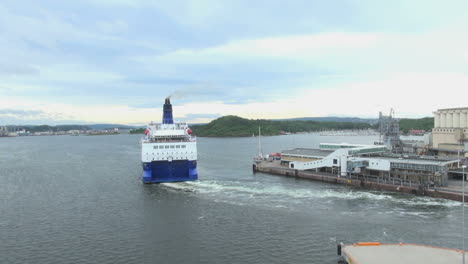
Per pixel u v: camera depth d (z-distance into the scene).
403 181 79.31
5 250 44.69
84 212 62.06
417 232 48.91
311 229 50.97
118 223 55.41
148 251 44.03
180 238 48.34
